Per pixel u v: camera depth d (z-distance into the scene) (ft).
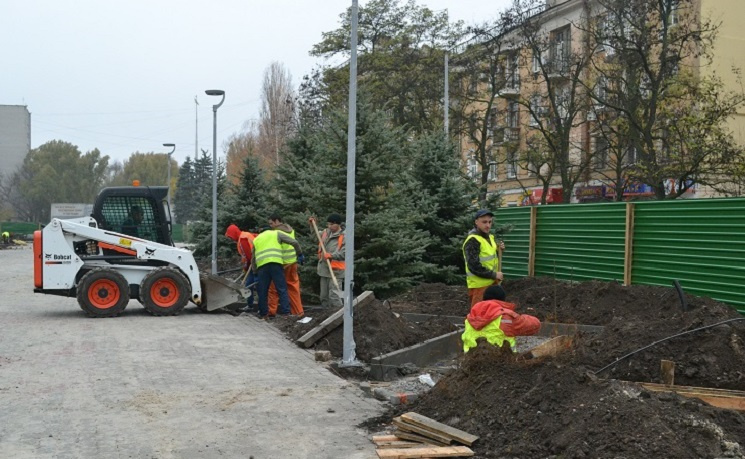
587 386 19.90
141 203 53.26
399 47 119.65
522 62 108.27
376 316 35.19
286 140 67.51
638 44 79.82
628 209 46.24
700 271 40.93
